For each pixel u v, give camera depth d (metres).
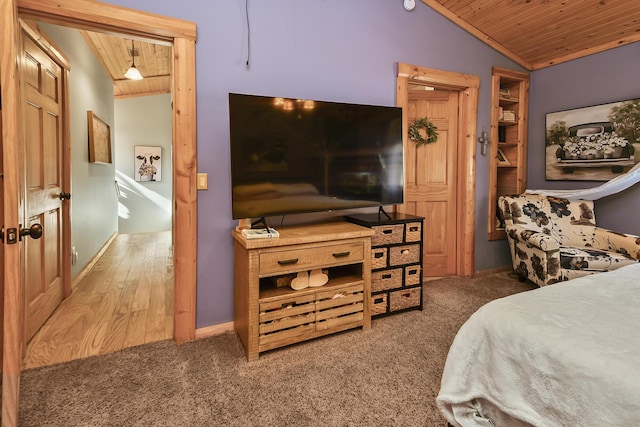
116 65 5.03
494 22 3.31
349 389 1.75
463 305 2.87
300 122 2.32
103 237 4.98
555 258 2.87
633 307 1.22
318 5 2.65
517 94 3.94
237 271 2.29
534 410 1.02
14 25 1.25
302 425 1.50
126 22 2.00
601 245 3.10
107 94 5.23
